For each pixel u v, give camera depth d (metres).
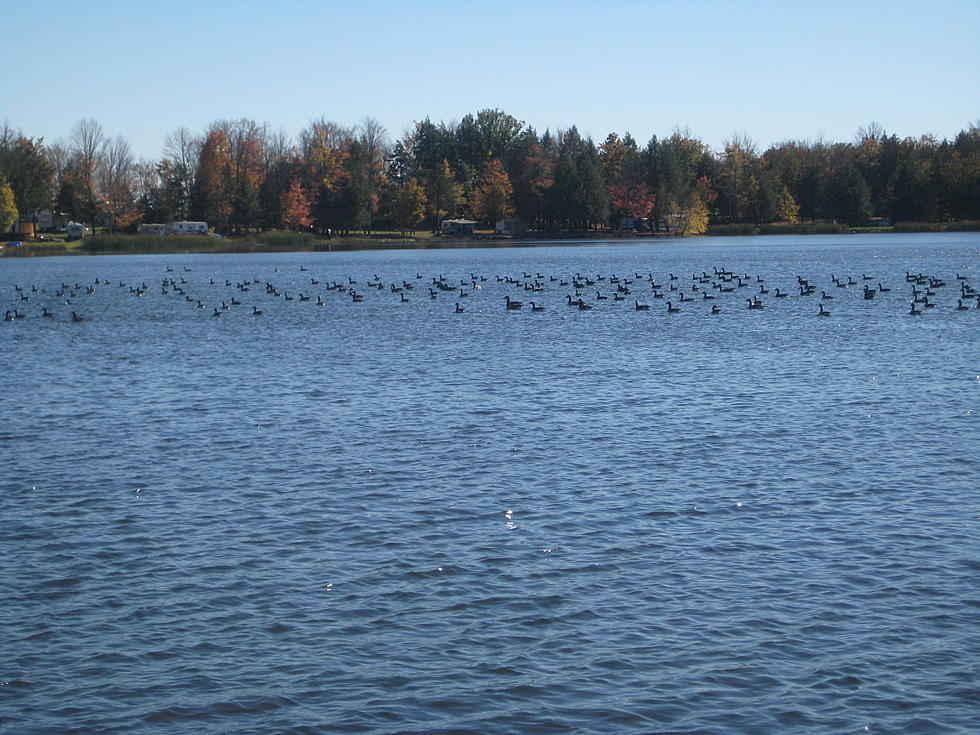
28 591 22.30
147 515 27.12
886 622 20.25
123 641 20.02
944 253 141.25
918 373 45.44
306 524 26.23
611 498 27.98
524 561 23.56
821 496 27.80
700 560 23.44
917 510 26.47
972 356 49.72
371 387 45.00
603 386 44.03
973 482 28.75
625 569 23.02
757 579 22.33
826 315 68.69
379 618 20.83
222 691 18.22
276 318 74.75
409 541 24.91
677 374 46.66
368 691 18.17
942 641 19.48
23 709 17.72
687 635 19.91
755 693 17.92
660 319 69.00
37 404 42.03
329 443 34.53
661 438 34.38
